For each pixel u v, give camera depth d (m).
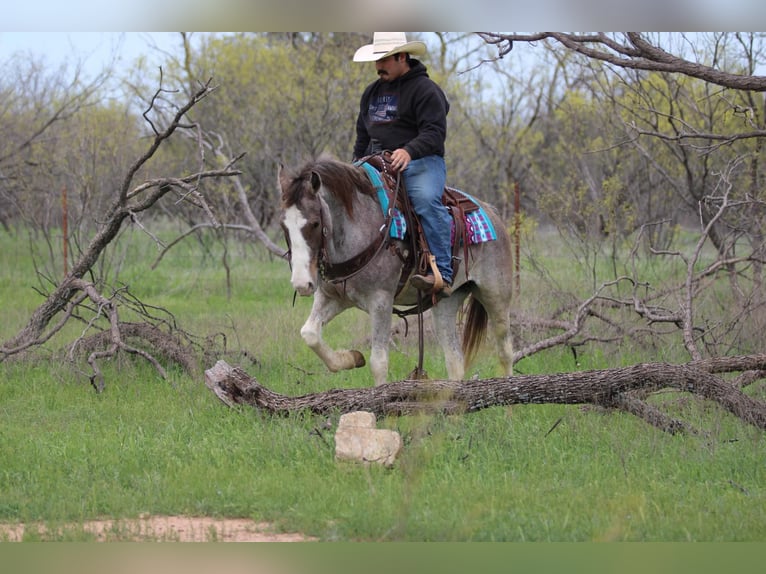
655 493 8.59
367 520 7.79
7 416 11.55
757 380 11.96
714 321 14.79
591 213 20.22
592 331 15.78
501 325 12.44
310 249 9.69
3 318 17.72
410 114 11.22
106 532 7.73
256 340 15.76
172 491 8.62
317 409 10.62
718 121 19.27
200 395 12.16
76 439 10.36
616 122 21.80
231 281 24.08
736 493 8.71
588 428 10.58
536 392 10.20
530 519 7.94
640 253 23.22
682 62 11.93
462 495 8.44
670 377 10.09
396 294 11.19
